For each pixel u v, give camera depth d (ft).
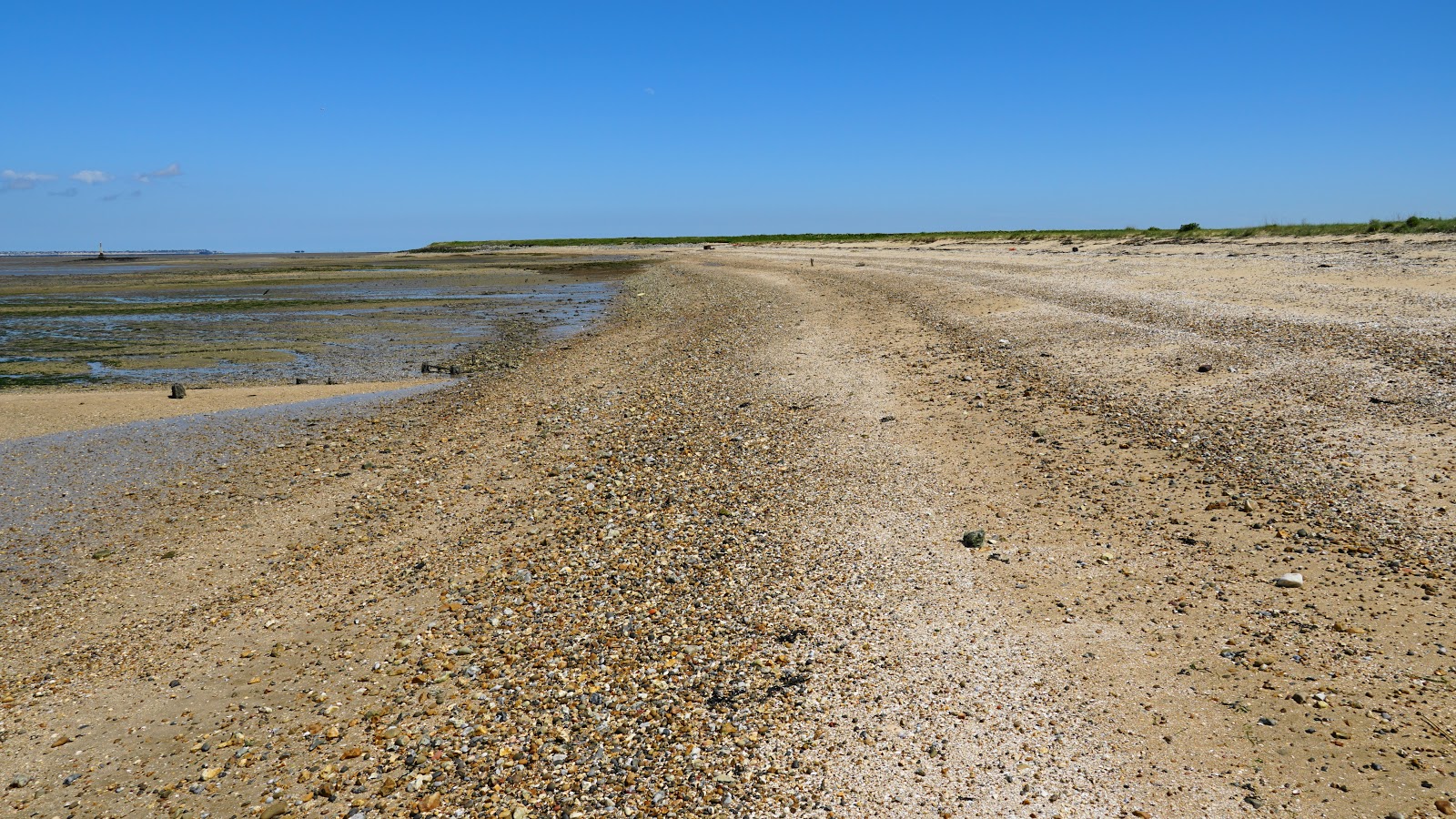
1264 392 43.11
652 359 80.79
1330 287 69.00
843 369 63.77
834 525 35.81
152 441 59.47
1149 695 22.75
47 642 33.17
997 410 47.78
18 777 24.97
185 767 24.98
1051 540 32.01
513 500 43.65
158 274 278.26
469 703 26.32
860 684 24.70
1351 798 18.40
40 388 81.25
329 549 40.01
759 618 29.09
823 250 245.65
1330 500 31.27
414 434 59.57
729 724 23.53
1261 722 21.15
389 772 23.65
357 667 29.45
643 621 29.86
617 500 41.88
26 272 310.86
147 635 33.19
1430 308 55.57
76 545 42.45
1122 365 52.31
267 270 294.05
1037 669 24.50
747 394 59.57
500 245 505.66
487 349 100.94
